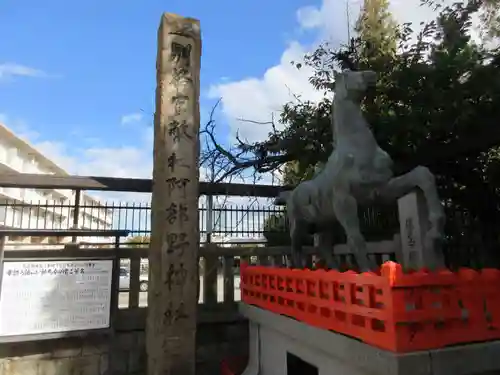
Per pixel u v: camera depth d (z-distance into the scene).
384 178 4.25
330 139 8.42
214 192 9.01
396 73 7.37
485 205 8.42
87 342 6.97
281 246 8.83
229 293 8.07
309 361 4.18
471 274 2.93
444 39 7.28
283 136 9.13
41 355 6.70
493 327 2.93
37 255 6.62
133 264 7.50
